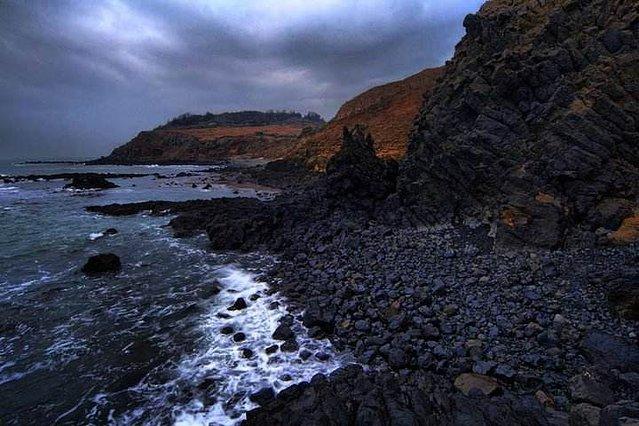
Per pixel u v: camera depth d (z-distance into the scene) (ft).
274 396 33.60
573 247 52.31
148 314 50.55
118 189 186.09
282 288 57.36
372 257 65.31
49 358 40.40
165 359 40.09
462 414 27.55
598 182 55.36
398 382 33.35
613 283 39.47
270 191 173.78
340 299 50.11
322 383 33.19
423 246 65.98
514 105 69.77
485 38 81.92
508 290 47.06
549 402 29.94
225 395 34.35
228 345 42.63
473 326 41.16
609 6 69.36
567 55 66.23
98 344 43.16
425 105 100.83
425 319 43.04
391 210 84.58
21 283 61.41
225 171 275.18
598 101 58.13
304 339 42.93
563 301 42.68
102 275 65.26
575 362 33.99
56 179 238.68
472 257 58.18
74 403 33.50
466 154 69.72
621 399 28.30
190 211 118.52
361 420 26.84
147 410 32.58
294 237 82.33
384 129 200.95
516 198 57.57
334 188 94.73
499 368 33.45
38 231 96.12
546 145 60.49
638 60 61.05
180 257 75.41
